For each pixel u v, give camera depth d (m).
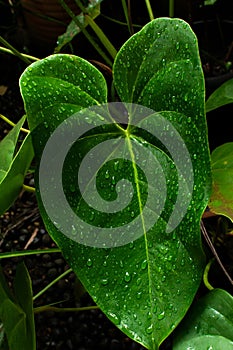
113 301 0.79
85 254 0.80
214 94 1.01
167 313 0.79
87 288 0.79
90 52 1.35
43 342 1.06
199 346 0.82
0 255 0.88
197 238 0.81
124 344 1.04
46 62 0.81
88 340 1.05
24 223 1.19
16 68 1.41
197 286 0.80
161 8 1.32
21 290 0.87
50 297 1.10
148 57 0.82
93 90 0.82
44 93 0.80
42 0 1.25
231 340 0.81
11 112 1.35
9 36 1.44
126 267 0.80
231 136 1.19
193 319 0.84
